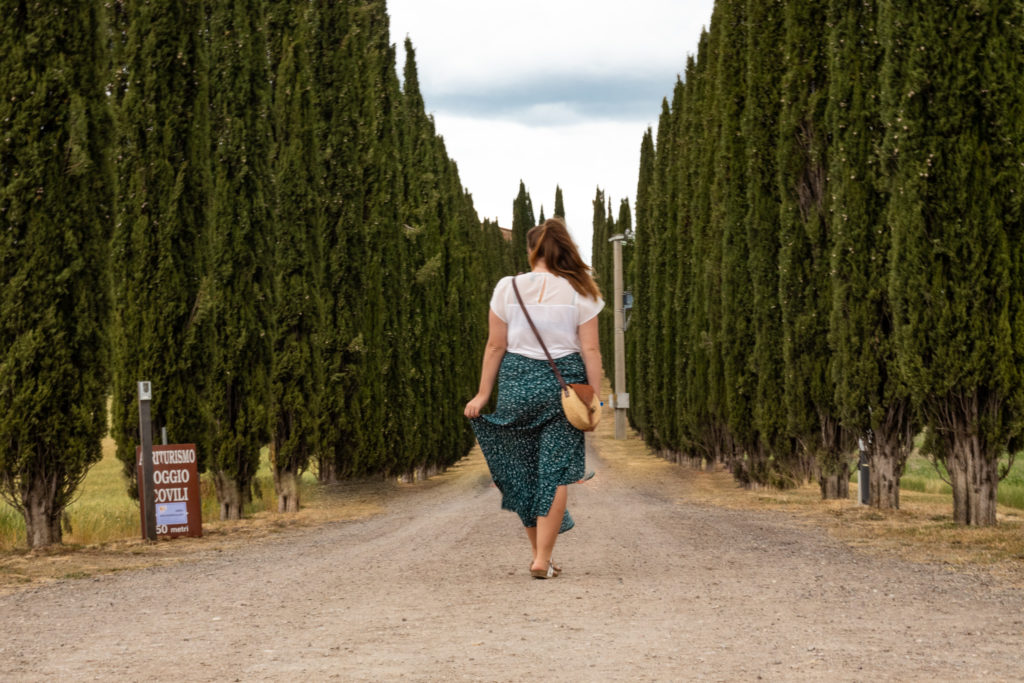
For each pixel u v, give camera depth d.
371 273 22.45
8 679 3.56
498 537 9.27
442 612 4.82
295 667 3.57
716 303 22.41
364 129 22.41
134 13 13.60
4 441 9.77
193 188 13.65
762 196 16.66
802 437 14.86
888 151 10.08
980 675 3.30
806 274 14.61
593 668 3.43
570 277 5.68
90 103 10.46
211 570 8.01
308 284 17.47
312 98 18.30
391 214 24.58
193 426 13.34
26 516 10.27
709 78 24.80
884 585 5.83
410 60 32.66
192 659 3.82
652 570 6.58
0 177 9.88
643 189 41.22
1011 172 9.30
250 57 15.55
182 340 13.37
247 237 15.16
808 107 14.39
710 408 23.17
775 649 3.79
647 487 20.27
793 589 5.65
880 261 12.02
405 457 24.67
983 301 9.41
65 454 10.00
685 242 28.91
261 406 15.07
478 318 43.22
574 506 14.57
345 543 10.26
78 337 10.09
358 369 21.62
